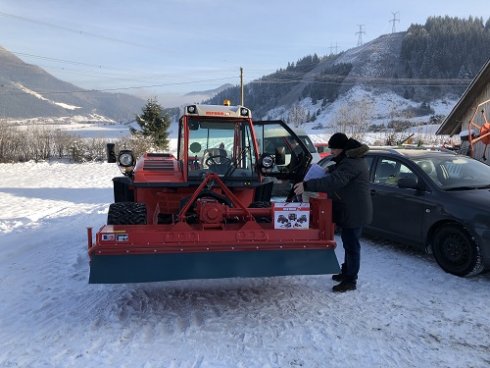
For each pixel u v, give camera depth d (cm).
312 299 503
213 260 439
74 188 1628
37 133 2983
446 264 588
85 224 938
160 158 664
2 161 2744
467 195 589
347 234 521
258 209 478
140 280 419
